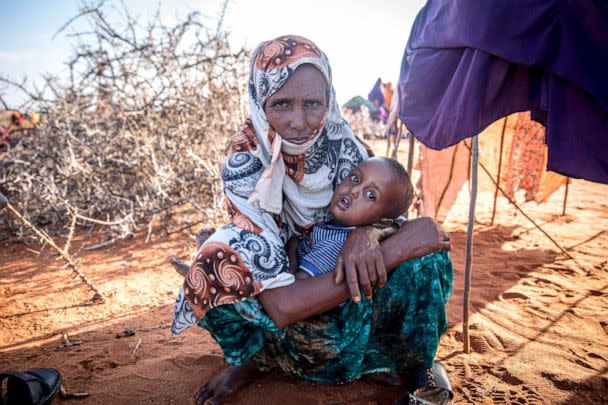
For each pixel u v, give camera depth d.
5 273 4.34
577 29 1.92
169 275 4.14
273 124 1.94
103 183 5.87
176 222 5.83
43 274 4.27
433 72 2.61
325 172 2.12
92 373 2.46
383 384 2.27
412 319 1.99
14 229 5.56
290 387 2.26
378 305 1.97
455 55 2.47
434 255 1.96
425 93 2.67
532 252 4.47
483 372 2.40
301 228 2.20
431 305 1.96
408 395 1.94
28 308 3.48
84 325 3.14
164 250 4.89
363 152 2.26
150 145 5.42
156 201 5.53
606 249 4.49
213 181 5.19
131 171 5.96
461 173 4.64
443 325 2.06
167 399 2.22
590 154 1.94
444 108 2.39
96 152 5.79
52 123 5.87
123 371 2.47
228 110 5.89
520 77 2.15
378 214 1.95
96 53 5.69
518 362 2.48
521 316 3.07
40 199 5.68
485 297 3.40
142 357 2.63
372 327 2.02
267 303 1.83
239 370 2.25
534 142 5.17
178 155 5.81
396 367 2.16
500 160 4.99
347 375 2.09
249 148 2.02
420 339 2.01
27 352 2.74
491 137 5.17
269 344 2.11
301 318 1.82
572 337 2.76
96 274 4.21
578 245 4.65
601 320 2.98
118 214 5.93
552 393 2.20
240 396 2.20
